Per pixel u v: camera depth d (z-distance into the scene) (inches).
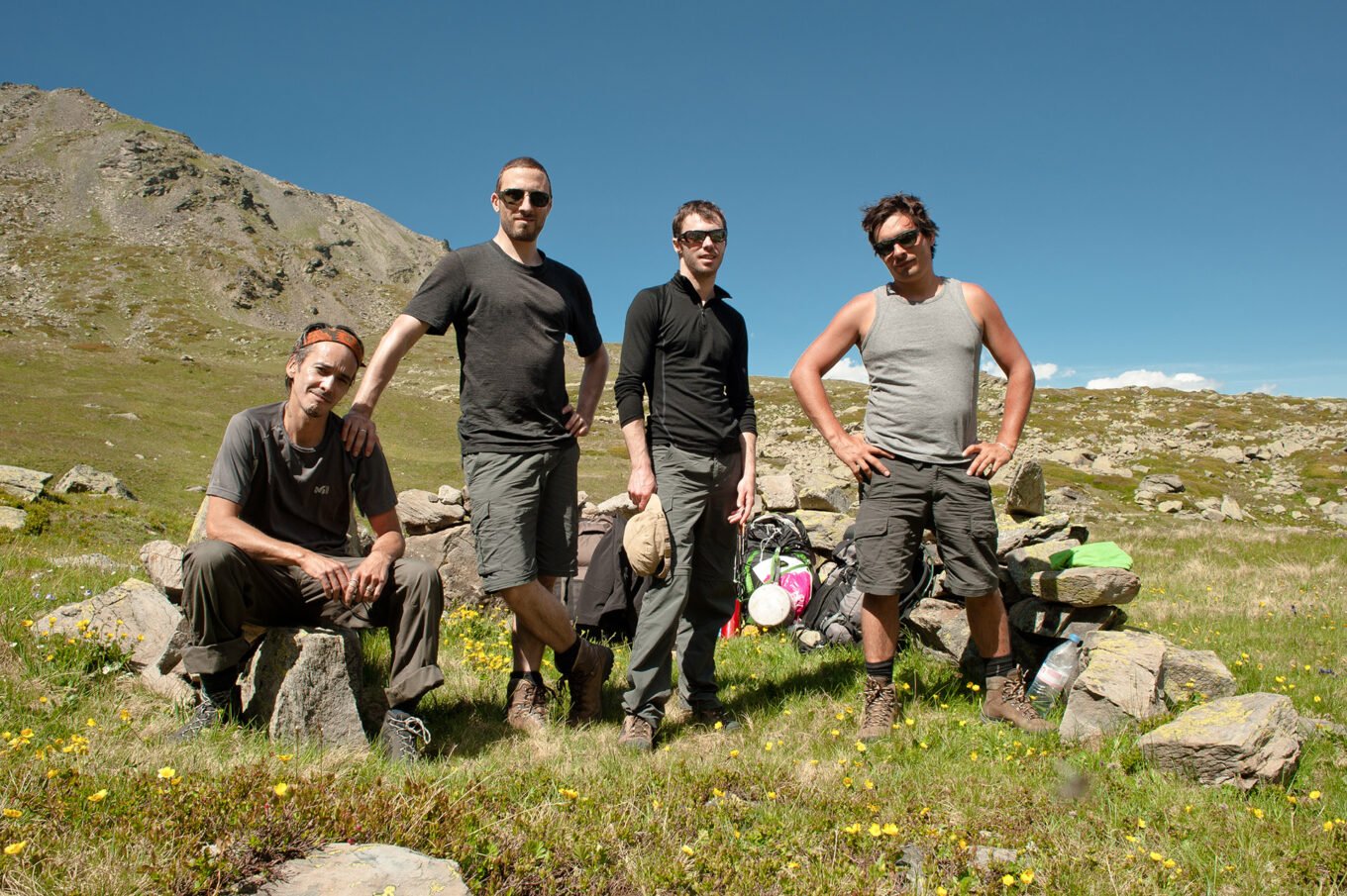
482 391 177.5
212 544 155.9
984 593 183.9
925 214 183.2
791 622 297.4
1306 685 233.8
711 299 192.7
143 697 178.9
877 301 192.7
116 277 5738.2
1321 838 131.4
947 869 120.9
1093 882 117.0
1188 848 127.8
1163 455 2192.4
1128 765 159.5
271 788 121.3
